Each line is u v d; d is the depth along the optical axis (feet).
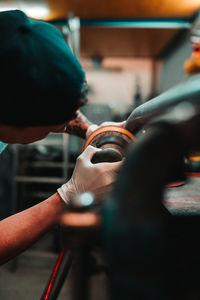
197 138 0.60
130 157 0.62
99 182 1.51
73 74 1.55
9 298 6.32
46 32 1.53
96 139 1.87
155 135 0.60
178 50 11.92
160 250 0.59
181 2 8.88
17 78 1.40
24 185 9.02
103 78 14.83
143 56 14.70
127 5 9.14
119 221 0.59
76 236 0.65
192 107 0.62
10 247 1.72
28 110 1.49
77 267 0.66
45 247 8.95
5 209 9.12
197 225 0.82
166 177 0.60
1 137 1.79
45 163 9.07
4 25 1.45
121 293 0.59
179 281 0.63
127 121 1.72
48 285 1.75
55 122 1.65
